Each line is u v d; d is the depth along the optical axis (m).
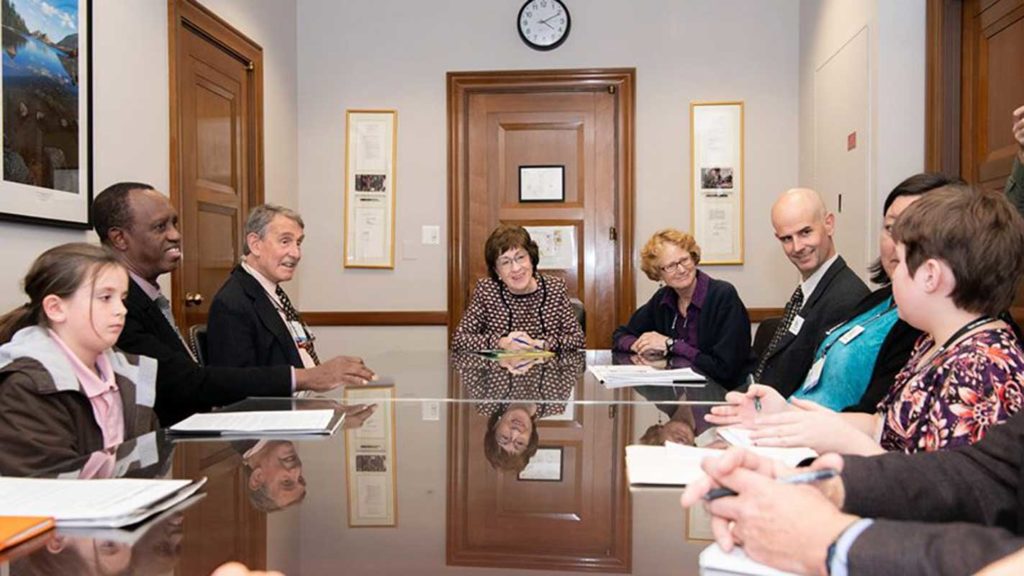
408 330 4.59
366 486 1.10
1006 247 1.12
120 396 1.70
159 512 0.95
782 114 4.38
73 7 2.49
